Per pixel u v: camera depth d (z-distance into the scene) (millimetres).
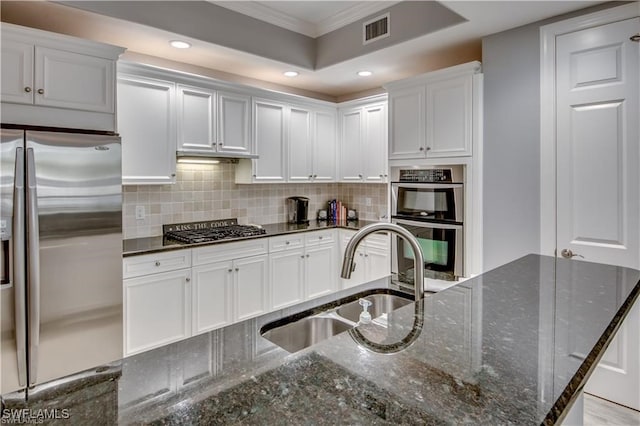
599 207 2270
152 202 3227
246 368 805
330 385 654
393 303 1651
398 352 775
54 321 2168
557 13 2344
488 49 2711
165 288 2783
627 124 2160
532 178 2527
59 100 2268
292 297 3676
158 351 916
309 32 3525
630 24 2127
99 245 2326
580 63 2311
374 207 4375
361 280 3865
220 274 3115
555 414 555
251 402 628
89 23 2498
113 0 2404
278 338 1307
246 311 3297
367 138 4016
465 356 749
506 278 1352
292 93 4227
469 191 2822
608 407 2203
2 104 2092
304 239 3770
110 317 2396
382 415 560
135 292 2625
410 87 3189
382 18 3004
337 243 4090
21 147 2020
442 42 2848
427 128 3072
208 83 3207
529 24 2506
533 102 2506
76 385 720
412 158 3191
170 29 2654
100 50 2416
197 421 583
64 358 2219
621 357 2197
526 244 2566
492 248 2730
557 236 2432
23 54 2148
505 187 2652
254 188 3971
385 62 3336
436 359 737
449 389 627
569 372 680
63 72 2285
